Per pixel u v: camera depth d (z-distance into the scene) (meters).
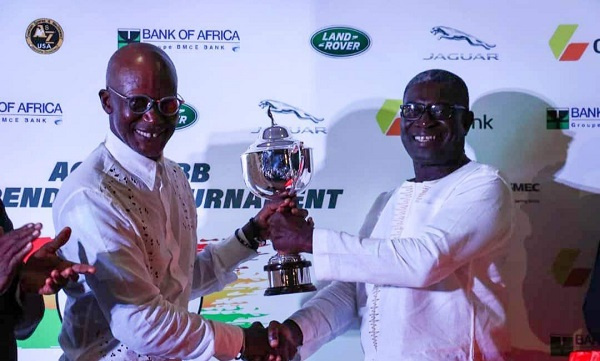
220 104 2.80
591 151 2.83
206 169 2.80
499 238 2.32
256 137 2.80
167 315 2.10
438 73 2.47
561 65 2.83
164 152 2.80
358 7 2.81
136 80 2.13
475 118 2.83
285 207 2.42
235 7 2.80
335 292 2.59
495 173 2.38
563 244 2.83
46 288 1.84
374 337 2.39
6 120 2.76
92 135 2.77
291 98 2.81
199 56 2.79
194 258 2.43
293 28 2.81
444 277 2.27
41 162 2.76
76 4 2.77
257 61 2.80
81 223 2.08
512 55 2.83
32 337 2.76
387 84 2.81
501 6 2.83
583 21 2.83
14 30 2.75
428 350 2.28
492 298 2.35
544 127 2.83
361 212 2.82
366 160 2.82
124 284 2.06
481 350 2.30
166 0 2.78
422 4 2.82
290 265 2.38
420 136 2.43
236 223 2.81
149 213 2.19
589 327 2.47
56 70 2.76
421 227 2.37
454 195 2.35
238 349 2.26
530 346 2.82
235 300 2.82
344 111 2.82
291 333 2.45
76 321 2.20
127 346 2.17
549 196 2.83
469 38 2.82
